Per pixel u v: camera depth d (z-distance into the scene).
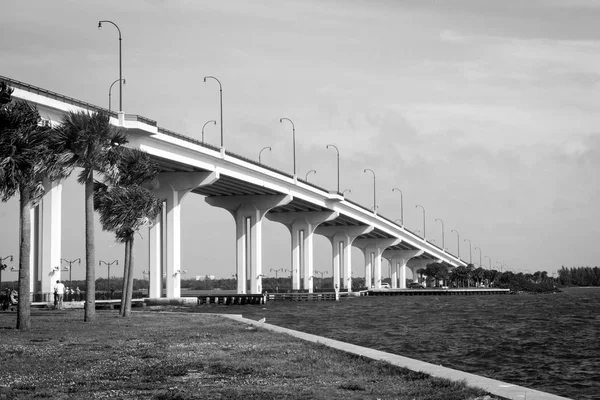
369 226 187.25
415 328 65.31
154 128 81.56
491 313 98.50
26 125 42.22
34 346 34.38
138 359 28.89
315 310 102.81
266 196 130.50
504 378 35.53
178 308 94.62
